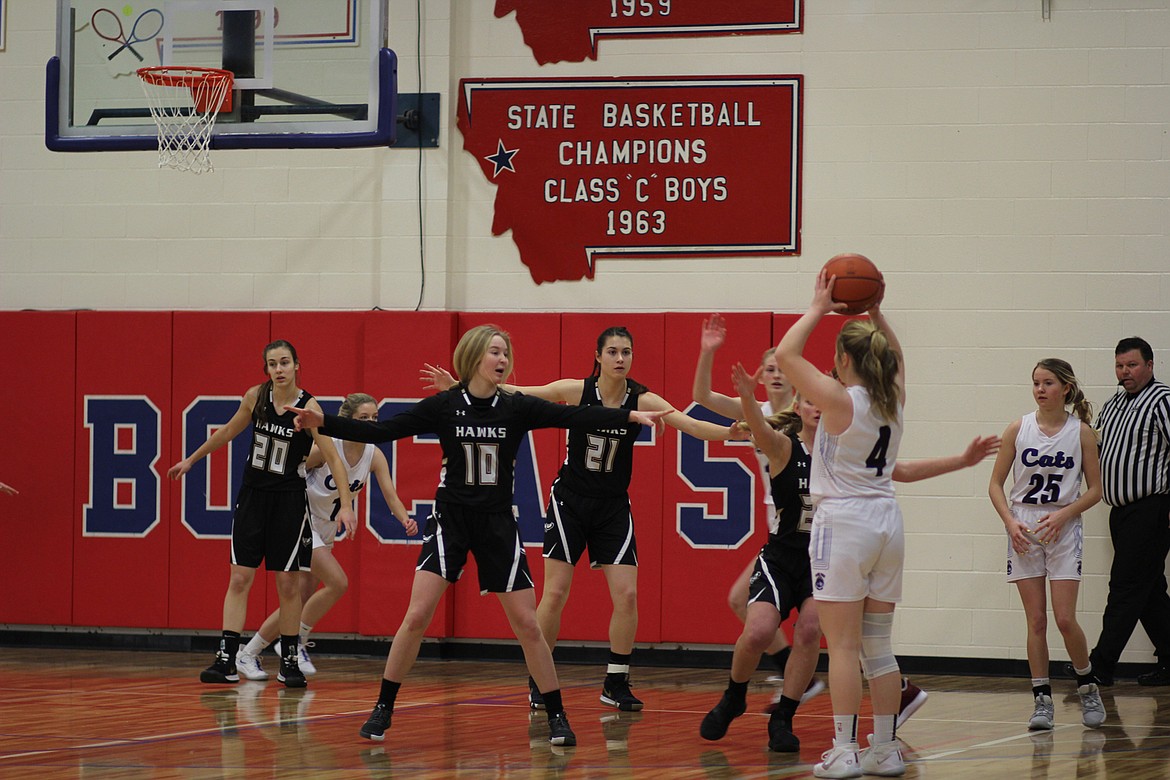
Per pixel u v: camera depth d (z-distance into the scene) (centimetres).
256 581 1423
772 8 1395
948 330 1359
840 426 722
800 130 1389
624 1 1419
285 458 1120
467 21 1446
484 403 825
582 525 1005
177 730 897
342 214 1457
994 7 1359
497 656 1397
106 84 1309
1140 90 1338
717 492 1355
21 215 1504
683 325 1372
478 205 1444
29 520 1462
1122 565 1223
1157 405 1215
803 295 1386
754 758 802
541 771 751
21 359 1470
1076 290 1342
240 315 1445
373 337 1412
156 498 1445
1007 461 1006
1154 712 1062
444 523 834
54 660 1345
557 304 1427
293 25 1284
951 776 750
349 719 953
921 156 1370
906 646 1348
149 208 1489
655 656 1374
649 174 1415
